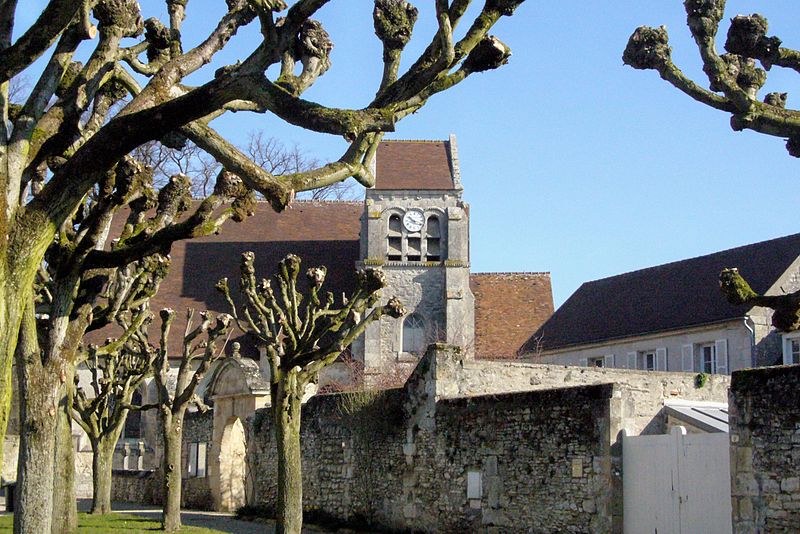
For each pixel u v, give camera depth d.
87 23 9.91
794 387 14.71
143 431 40.19
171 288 43.62
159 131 9.15
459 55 10.12
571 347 43.31
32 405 12.20
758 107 9.48
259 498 27.36
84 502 34.59
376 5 11.92
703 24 9.57
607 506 17.61
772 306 10.09
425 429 21.78
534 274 49.81
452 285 42.69
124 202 12.32
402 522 22.08
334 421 24.53
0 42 9.27
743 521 15.20
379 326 42.25
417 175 44.16
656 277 42.31
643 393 22.41
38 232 8.98
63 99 10.87
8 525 22.16
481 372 22.03
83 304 13.40
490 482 19.98
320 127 9.23
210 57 11.41
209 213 12.95
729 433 15.56
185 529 22.47
